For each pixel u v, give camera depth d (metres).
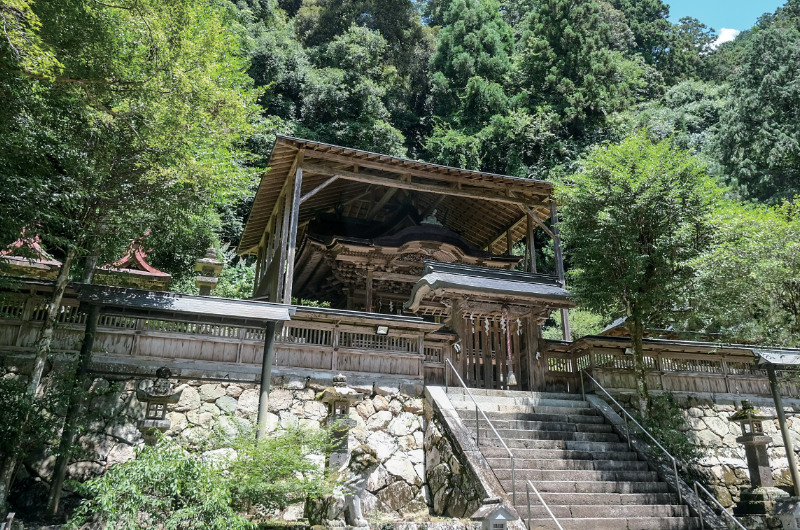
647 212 12.36
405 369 12.13
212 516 5.87
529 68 37.16
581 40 36.44
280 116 32.34
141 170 9.45
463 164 32.34
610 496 9.16
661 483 9.84
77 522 5.79
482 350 13.83
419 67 42.16
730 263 10.58
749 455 11.05
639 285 12.40
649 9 53.38
